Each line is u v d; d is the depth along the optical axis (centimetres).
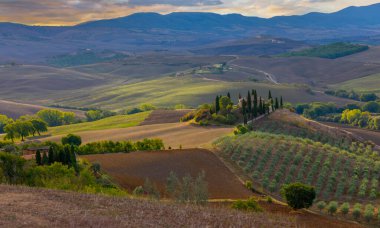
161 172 7538
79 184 5266
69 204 3716
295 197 5791
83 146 9144
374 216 5959
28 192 4072
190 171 7731
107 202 3997
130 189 6500
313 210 6150
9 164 5312
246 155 8706
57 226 2980
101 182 6003
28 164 5506
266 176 7656
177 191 5297
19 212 3228
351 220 5831
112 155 8300
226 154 8875
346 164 8375
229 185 7238
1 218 3005
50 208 3462
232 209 4606
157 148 9638
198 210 4116
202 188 5084
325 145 9894
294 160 8469
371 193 6969
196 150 8931
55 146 8775
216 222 3688
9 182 5175
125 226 3180
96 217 3319
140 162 7906
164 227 3319
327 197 6994
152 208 3947
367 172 8000
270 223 3978
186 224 3488
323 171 7888
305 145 9506
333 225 5234
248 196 6681
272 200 6538
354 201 6812
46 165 5888
